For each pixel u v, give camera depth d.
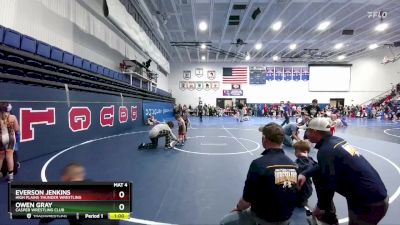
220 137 12.87
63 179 2.30
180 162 7.21
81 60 10.82
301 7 17.09
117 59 16.02
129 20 14.36
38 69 8.06
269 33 22.86
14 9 7.50
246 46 28.16
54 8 9.52
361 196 2.54
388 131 16.36
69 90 9.51
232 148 9.65
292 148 9.60
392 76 33.59
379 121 26.22
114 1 11.97
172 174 6.00
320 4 16.33
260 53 31.47
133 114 16.80
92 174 5.91
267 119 28.69
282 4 16.22
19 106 6.95
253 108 35.12
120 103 14.42
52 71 8.79
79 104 10.14
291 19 17.83
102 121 12.21
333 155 2.62
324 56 32.62
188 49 29.20
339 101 34.84
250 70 35.56
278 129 2.58
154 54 21.84
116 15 12.19
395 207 4.23
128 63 17.58
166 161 7.32
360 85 34.44
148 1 15.99
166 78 34.03
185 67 35.94
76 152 8.38
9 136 5.29
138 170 6.30
